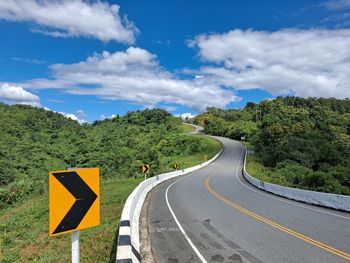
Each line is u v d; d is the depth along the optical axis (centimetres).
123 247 595
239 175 4081
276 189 2394
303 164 5791
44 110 12600
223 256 796
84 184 383
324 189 3694
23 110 11950
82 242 991
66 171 370
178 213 1419
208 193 2202
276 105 13812
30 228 1314
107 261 780
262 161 6575
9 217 1669
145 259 782
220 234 1028
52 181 357
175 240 956
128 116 13362
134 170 5225
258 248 865
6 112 11100
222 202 1770
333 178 4059
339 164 5731
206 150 8081
